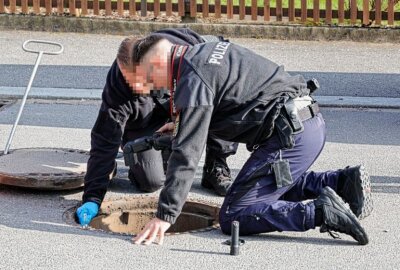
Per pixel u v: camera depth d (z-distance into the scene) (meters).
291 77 5.62
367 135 8.89
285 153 5.60
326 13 14.60
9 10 14.88
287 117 5.48
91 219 6.20
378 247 5.72
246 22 14.87
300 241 5.79
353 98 10.51
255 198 5.71
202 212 6.56
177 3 14.73
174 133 5.31
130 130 6.70
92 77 11.38
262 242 5.76
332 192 5.65
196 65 5.27
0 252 5.58
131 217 6.55
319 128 5.67
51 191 6.83
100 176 6.26
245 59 5.43
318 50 13.62
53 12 14.91
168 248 5.64
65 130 8.83
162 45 5.34
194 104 5.19
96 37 14.28
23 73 11.49
